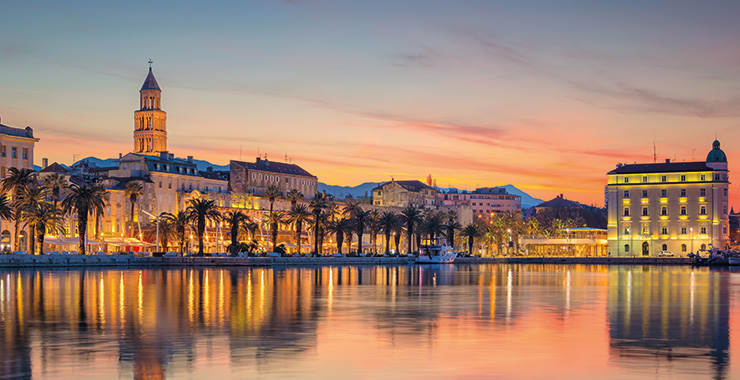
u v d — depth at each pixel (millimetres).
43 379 35688
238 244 188500
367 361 40094
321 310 64375
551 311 64625
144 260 164750
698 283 110125
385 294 83750
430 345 45219
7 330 50562
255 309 64750
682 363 39906
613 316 60938
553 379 36062
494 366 38906
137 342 45781
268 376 36500
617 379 36156
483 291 90062
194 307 65812
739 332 51062
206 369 37969
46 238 172875
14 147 180375
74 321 55219
